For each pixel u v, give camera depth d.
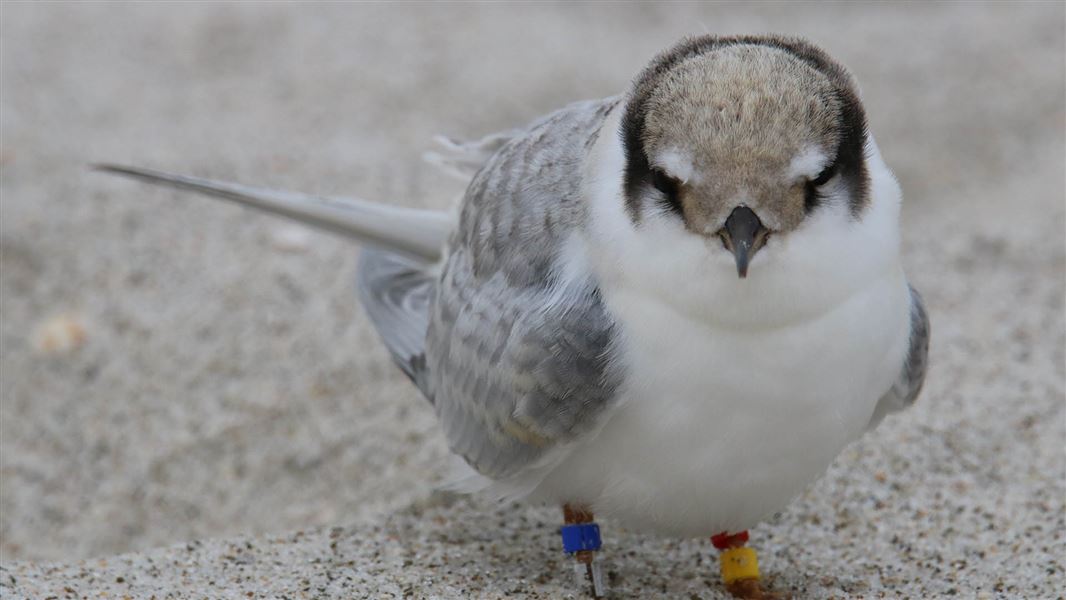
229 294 13.90
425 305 10.18
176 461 12.12
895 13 22.05
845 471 10.69
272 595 8.43
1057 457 10.83
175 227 14.98
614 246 7.49
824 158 7.05
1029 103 18.89
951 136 18.12
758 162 6.96
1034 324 13.08
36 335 13.45
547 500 8.82
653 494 8.16
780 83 7.14
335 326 13.45
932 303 13.65
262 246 14.66
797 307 7.27
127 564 9.09
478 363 8.43
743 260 6.82
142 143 16.88
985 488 10.48
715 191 6.98
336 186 15.58
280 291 13.94
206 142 16.88
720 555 9.15
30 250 14.58
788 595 8.85
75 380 12.98
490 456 8.65
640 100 7.38
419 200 15.20
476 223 8.72
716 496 8.09
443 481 10.53
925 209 16.28
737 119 7.01
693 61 7.41
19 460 12.20
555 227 8.05
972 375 12.16
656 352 7.50
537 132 8.77
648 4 22.34
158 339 13.34
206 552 9.39
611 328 7.63
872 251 7.40
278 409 12.55
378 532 9.95
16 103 17.94
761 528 10.03
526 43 20.44
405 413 12.41
